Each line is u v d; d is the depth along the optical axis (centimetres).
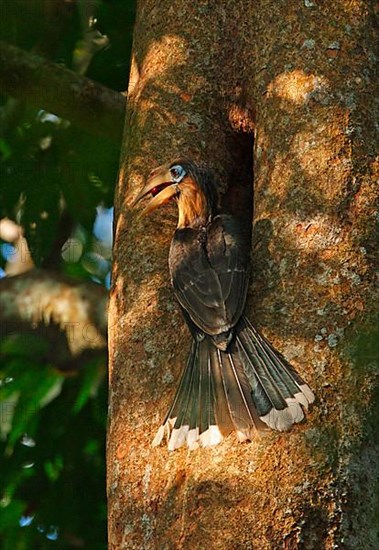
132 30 1644
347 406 982
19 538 1623
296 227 1060
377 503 960
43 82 1549
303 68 1127
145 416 1070
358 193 1066
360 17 1145
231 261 1087
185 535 977
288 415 980
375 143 1092
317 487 957
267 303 1043
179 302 1094
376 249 1047
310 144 1089
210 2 1248
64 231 1847
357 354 959
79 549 1622
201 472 988
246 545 952
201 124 1219
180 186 1184
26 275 1742
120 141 1553
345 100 1103
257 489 963
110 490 1064
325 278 1031
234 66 1226
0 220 1683
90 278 1856
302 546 946
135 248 1168
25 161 1609
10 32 1638
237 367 1027
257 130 1145
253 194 1182
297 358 1006
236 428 989
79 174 1573
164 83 1233
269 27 1170
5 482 1653
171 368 1088
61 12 1648
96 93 1553
